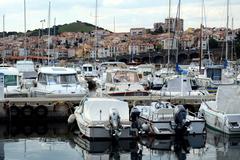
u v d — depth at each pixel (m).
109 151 17.97
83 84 30.61
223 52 78.06
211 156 17.27
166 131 19.91
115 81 29.42
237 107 21.41
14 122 24.50
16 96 28.20
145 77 38.53
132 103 25.48
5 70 30.34
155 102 22.61
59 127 23.36
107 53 140.25
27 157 16.95
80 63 64.50
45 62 67.06
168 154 17.56
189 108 26.39
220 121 20.91
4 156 17.08
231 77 38.38
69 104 25.09
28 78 36.50
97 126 19.02
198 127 20.11
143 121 21.02
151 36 165.50
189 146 18.88
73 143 19.42
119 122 18.75
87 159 16.77
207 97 26.94
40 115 24.89
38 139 20.36
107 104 20.23
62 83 27.97
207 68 36.56
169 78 30.30
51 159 16.70
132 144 19.12
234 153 17.72
